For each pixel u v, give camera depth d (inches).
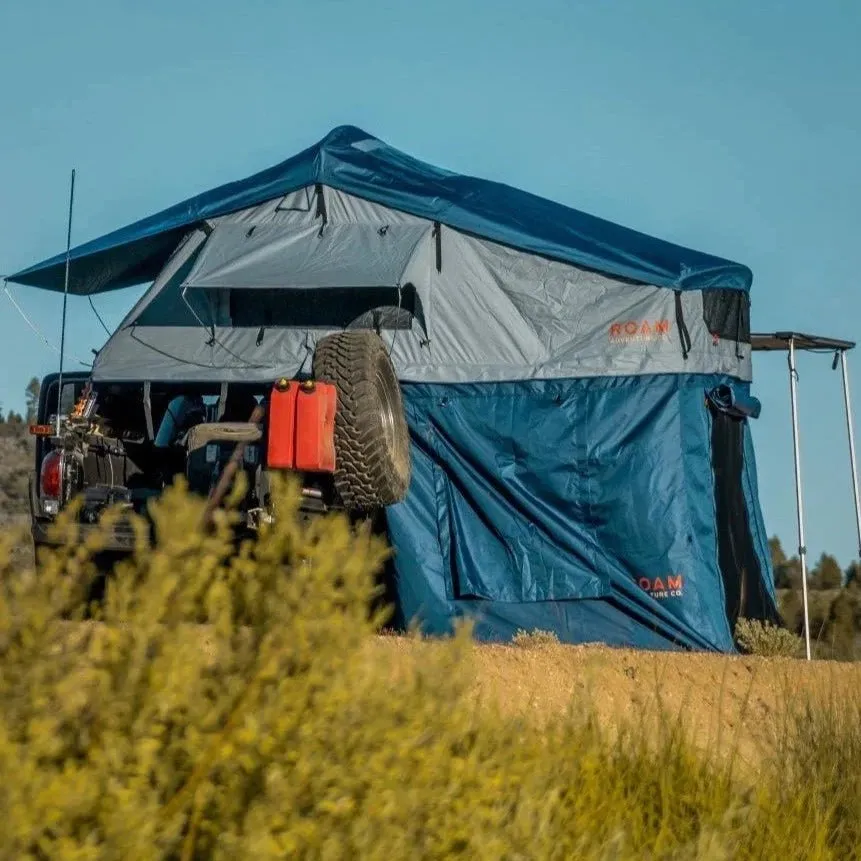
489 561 1888.5
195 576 472.7
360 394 1464.1
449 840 513.3
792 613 2030.0
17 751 408.5
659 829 725.9
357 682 486.0
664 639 1839.3
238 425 1414.9
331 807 456.4
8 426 3745.1
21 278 2137.1
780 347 2090.3
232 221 2001.7
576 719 829.2
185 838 446.9
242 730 453.7
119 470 1736.0
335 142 2031.3
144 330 1916.8
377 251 1913.1
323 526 509.7
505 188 2123.5
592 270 1929.1
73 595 466.3
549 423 1903.3
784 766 861.8
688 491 1875.0
